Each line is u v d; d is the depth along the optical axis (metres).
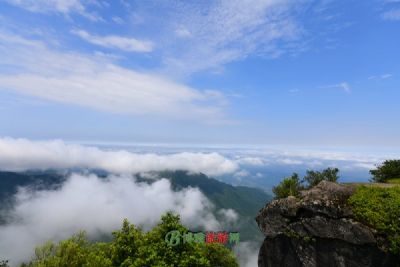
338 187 21.70
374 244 18.39
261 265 24.42
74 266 24.89
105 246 28.58
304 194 22.67
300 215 21.94
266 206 24.30
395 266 17.81
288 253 22.33
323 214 20.56
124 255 24.92
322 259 20.20
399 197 19.14
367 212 19.28
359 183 23.30
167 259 23.77
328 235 20.05
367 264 18.39
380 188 20.61
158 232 25.72
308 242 21.05
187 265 23.72
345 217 19.78
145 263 22.97
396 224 18.16
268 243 23.98
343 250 19.39
